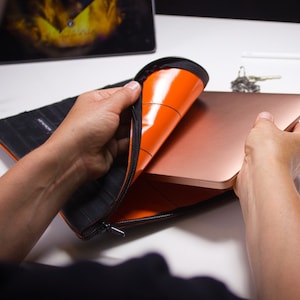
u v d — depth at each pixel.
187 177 0.42
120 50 0.86
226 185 0.41
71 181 0.44
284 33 0.91
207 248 0.42
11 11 0.81
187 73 0.53
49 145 0.42
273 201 0.35
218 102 0.55
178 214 0.45
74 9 0.82
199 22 0.99
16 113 0.70
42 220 0.41
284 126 0.48
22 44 0.84
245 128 0.49
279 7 0.95
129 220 0.43
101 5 0.82
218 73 0.77
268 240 0.32
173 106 0.49
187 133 0.49
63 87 0.77
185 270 0.40
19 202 0.39
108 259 0.41
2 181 0.39
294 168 0.42
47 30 0.83
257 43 0.88
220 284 0.17
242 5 0.97
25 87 0.78
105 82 0.78
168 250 0.42
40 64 0.85
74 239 0.44
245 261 0.40
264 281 0.31
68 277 0.15
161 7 1.04
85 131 0.43
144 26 0.85
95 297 0.14
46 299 0.14
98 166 0.45
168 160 0.45
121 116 0.48
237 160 0.44
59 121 0.59
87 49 0.85
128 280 0.15
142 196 0.46
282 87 0.71
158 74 0.52
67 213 0.44
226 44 0.88
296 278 0.29
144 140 0.45
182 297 0.15
